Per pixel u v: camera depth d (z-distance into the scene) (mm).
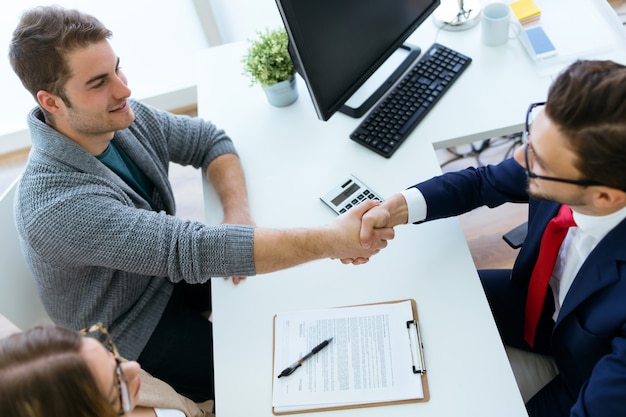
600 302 967
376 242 1211
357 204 1334
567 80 818
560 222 1071
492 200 1256
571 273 1116
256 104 1669
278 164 1485
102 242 1209
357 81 1483
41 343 716
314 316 1172
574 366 1095
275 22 2611
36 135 1254
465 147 2289
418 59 1606
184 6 2484
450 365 1061
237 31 2641
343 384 1064
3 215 1361
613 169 803
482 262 1979
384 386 1050
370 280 1211
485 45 1620
